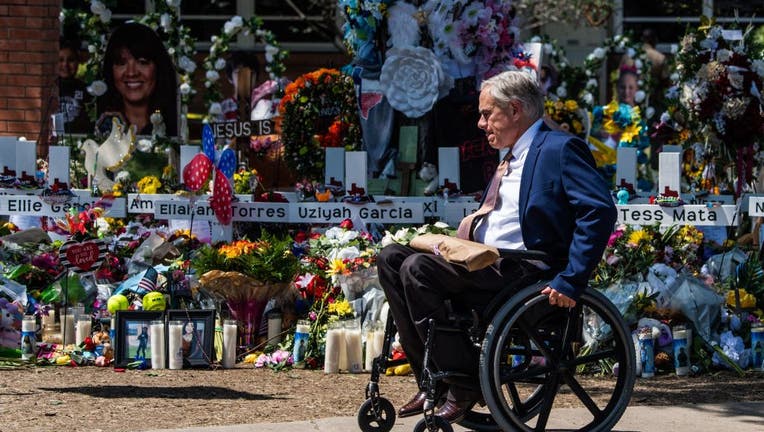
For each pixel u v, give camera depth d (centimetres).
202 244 1168
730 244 1159
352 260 1068
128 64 1544
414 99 1281
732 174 1267
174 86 1555
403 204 1191
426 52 1280
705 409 838
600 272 1041
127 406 839
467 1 1290
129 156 1250
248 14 2473
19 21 1794
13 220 1241
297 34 2523
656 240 1097
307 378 971
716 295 1027
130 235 1165
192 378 958
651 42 2227
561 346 698
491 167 1298
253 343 1053
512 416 685
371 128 1328
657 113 2158
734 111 1177
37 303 1088
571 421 796
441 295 693
